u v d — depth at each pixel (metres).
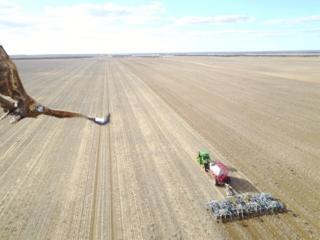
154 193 16.16
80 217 14.16
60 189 16.64
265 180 17.70
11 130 27.17
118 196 15.91
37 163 20.08
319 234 13.09
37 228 13.35
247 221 13.93
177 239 12.57
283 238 12.77
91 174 18.44
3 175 18.38
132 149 22.33
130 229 13.26
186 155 21.14
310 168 19.16
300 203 15.43
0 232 13.03
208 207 14.77
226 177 16.75
